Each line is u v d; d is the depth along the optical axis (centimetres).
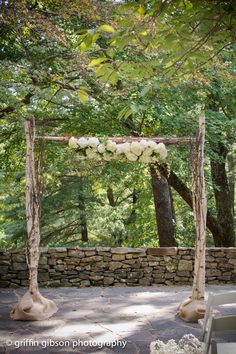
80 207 1259
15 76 593
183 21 215
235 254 711
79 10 521
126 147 507
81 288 680
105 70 252
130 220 1441
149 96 700
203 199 499
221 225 1055
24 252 689
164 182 1016
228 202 1055
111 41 238
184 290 659
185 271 708
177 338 414
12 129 838
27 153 505
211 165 1041
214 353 265
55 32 549
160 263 709
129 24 224
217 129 821
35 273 505
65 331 439
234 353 264
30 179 504
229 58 721
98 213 1301
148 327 453
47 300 518
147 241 1434
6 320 479
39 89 611
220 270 711
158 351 308
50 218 1152
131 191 1551
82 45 225
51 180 1048
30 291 502
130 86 634
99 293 636
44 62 698
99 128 775
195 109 816
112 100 724
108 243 1400
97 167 565
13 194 1162
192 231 1260
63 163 862
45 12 609
